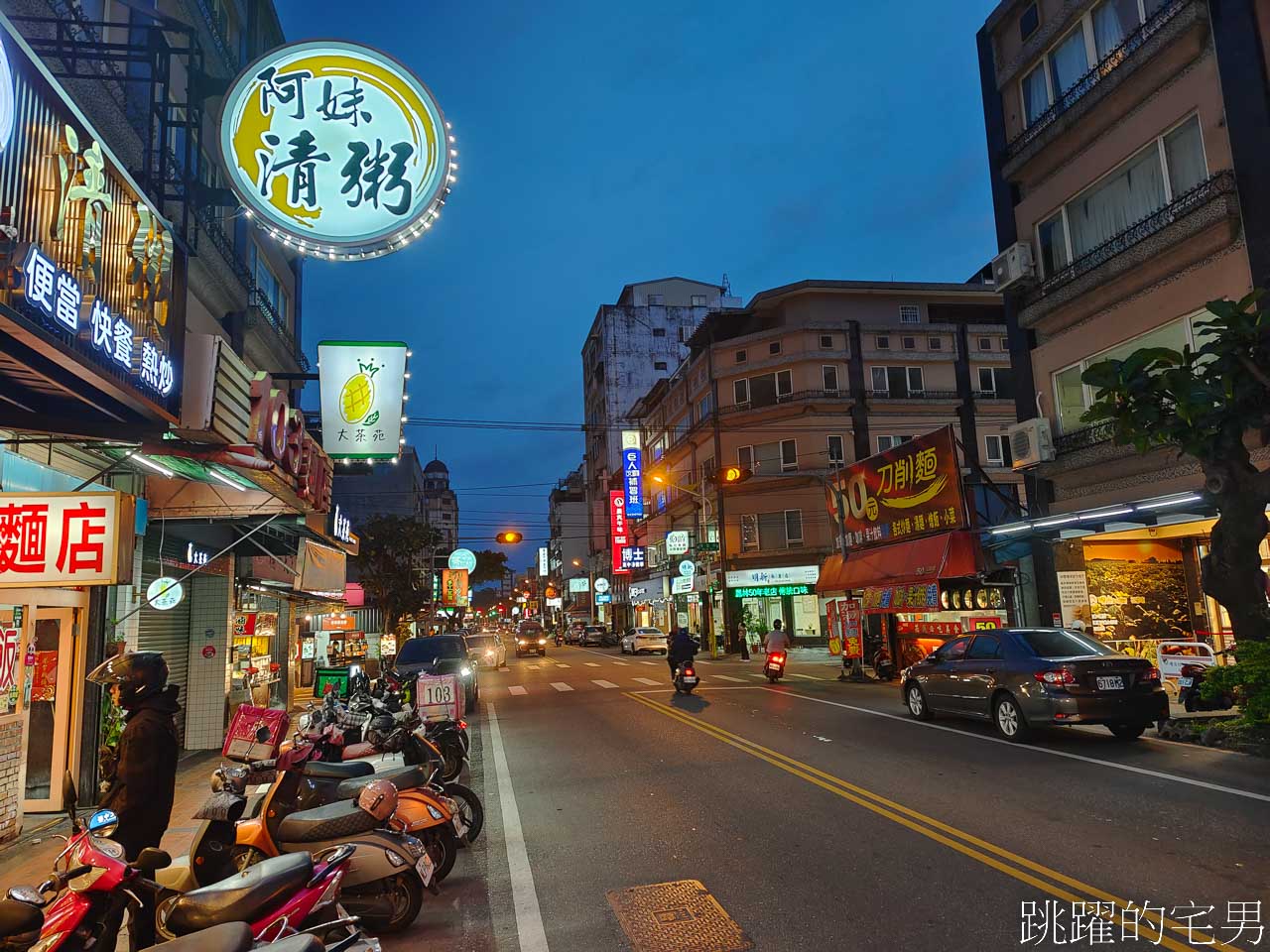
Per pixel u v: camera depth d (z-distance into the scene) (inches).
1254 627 405.4
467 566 1565.0
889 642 827.4
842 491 943.7
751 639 1577.3
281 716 224.7
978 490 856.9
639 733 497.7
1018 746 406.6
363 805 204.5
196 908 140.2
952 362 1631.4
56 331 207.6
